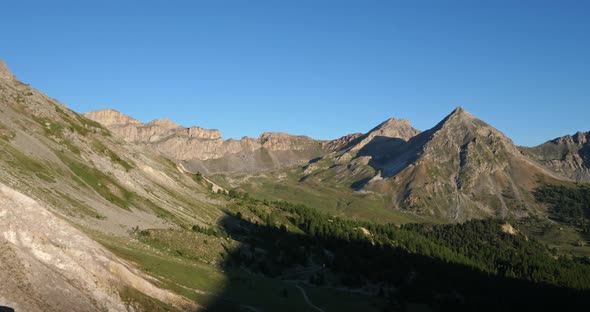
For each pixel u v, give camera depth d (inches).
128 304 3085.6
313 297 5565.9
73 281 2891.2
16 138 6378.0
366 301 6067.9
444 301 6958.7
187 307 3570.4
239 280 5113.2
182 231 6161.4
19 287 2566.4
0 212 2871.6
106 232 4901.6
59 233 3112.7
